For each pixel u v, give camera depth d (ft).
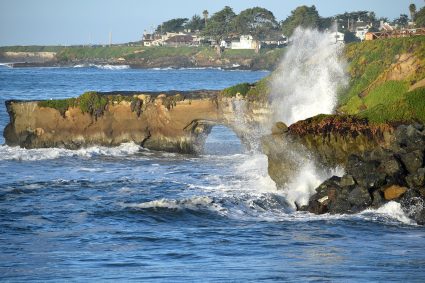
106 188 339.98
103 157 452.35
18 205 306.35
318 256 228.22
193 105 461.37
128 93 484.33
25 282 206.08
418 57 403.34
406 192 278.46
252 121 453.99
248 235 254.88
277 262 222.28
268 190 325.01
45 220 280.10
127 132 477.77
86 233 260.83
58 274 212.64
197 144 471.21
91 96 481.05
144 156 455.63
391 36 502.79
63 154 460.55
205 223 273.54
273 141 323.57
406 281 202.49
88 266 220.64
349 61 460.55
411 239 246.68
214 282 202.80
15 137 497.46
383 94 391.04
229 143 504.02
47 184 349.20
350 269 213.66
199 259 227.20
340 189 287.28
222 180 362.33
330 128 319.88
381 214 274.77
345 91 439.63
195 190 332.39
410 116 321.52
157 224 273.13
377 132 316.81
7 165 424.46
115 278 208.03
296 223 270.26
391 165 284.61
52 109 485.97
